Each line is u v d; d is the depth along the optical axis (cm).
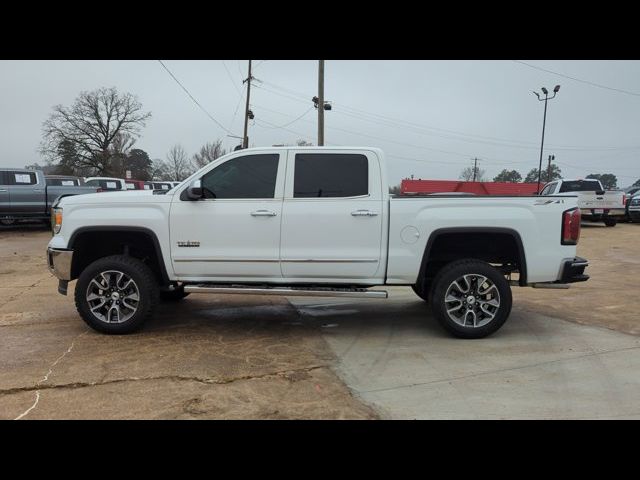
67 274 563
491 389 410
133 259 562
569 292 823
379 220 539
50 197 1805
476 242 576
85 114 5978
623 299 763
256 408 374
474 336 547
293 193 545
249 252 547
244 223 545
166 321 629
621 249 1363
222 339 549
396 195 566
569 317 652
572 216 539
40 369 449
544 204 540
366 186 546
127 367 456
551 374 443
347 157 550
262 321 632
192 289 554
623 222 2245
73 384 415
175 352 501
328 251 543
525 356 492
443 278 543
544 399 390
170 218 551
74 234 557
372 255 542
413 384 421
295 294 541
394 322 631
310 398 392
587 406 377
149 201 555
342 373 447
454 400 389
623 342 536
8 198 1727
